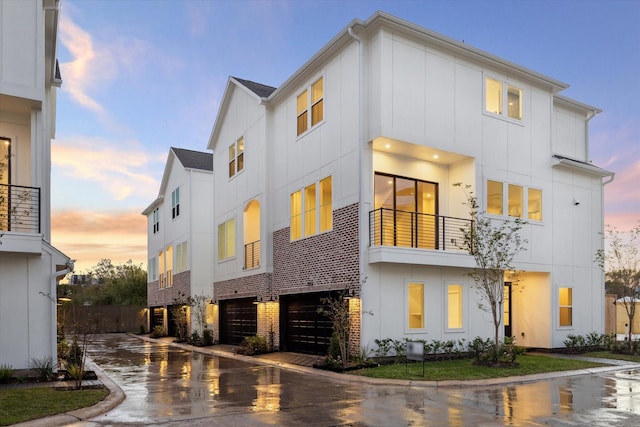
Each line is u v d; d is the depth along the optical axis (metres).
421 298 15.35
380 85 14.57
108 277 56.56
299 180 18.09
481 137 16.80
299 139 18.25
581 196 19.92
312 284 16.77
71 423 7.50
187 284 29.39
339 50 16.02
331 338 14.57
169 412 8.38
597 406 8.94
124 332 40.78
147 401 9.39
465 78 16.58
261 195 20.53
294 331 18.48
